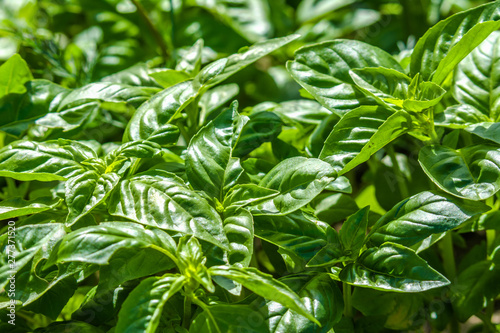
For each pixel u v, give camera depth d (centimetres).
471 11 67
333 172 63
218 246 61
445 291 70
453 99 73
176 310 65
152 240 61
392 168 75
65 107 72
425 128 66
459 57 65
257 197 64
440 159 65
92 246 60
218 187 64
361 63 69
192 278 61
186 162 65
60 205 67
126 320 59
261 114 71
